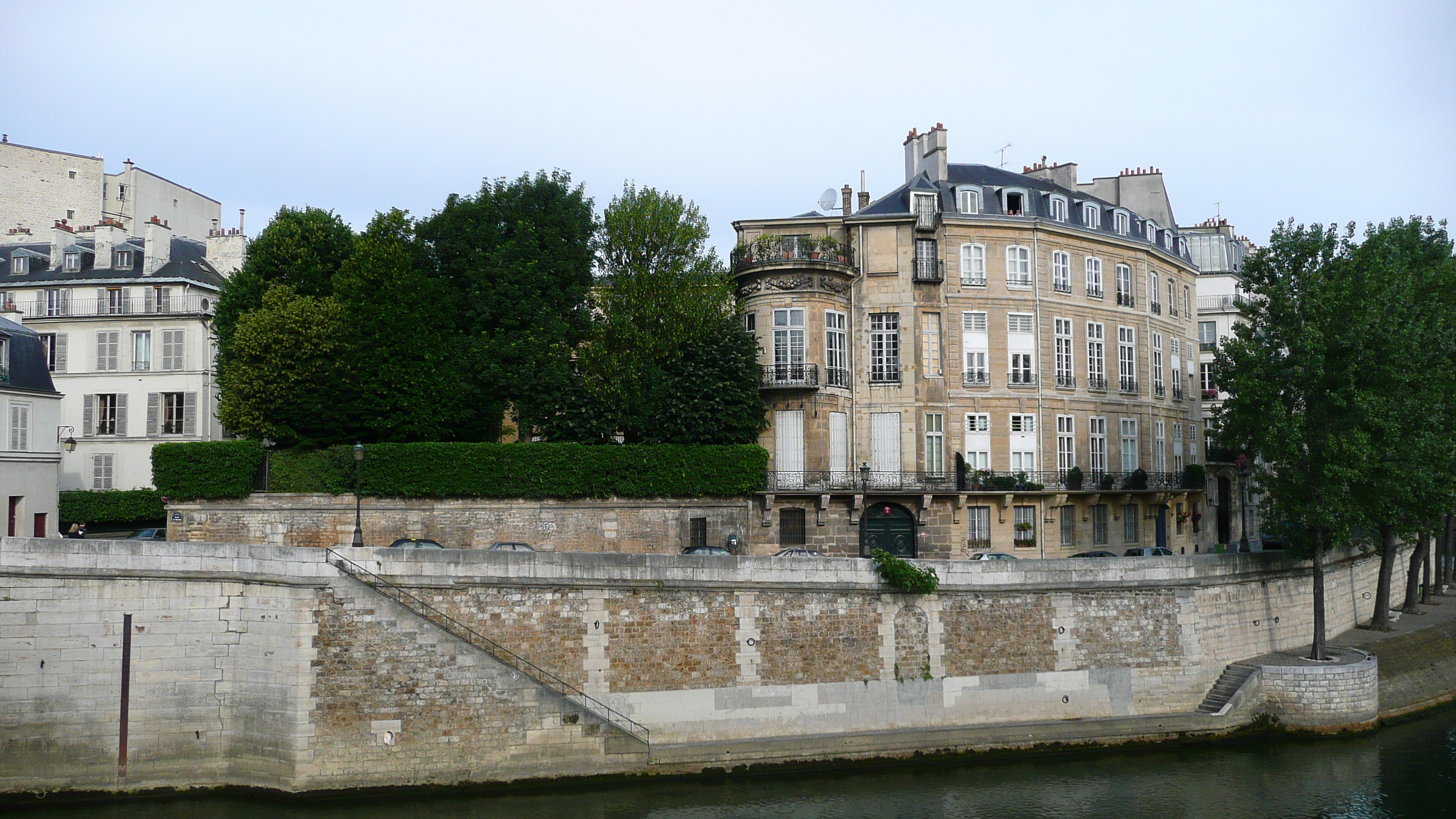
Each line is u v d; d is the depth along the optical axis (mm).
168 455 33531
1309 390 31516
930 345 41625
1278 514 32531
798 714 26781
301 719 23453
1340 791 25531
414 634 24203
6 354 35844
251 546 24000
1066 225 43656
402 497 34188
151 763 23625
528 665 25016
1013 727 27875
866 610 27672
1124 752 28328
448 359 35938
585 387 36781
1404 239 38062
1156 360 47781
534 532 35125
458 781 24094
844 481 39375
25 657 23312
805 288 39719
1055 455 42625
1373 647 35031
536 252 37844
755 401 38469
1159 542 46656
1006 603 28781
